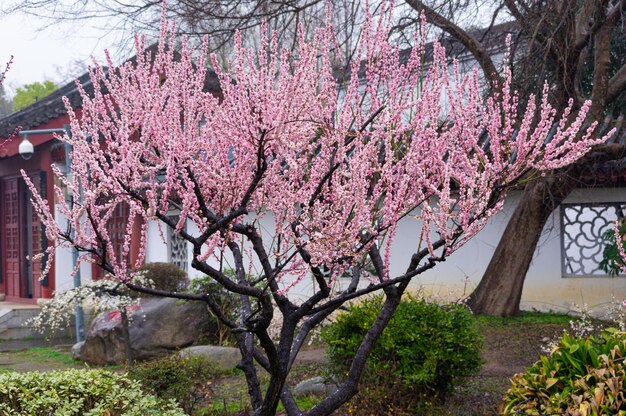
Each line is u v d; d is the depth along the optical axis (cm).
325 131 402
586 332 943
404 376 656
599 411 384
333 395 451
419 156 419
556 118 1002
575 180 1020
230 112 373
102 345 1066
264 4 1005
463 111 411
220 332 1041
